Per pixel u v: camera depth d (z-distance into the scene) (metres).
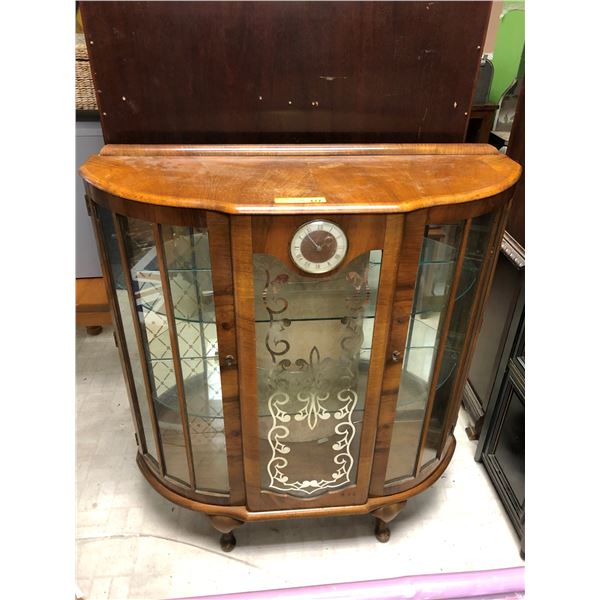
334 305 0.85
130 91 0.92
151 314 0.90
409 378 1.00
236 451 0.99
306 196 0.77
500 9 1.76
